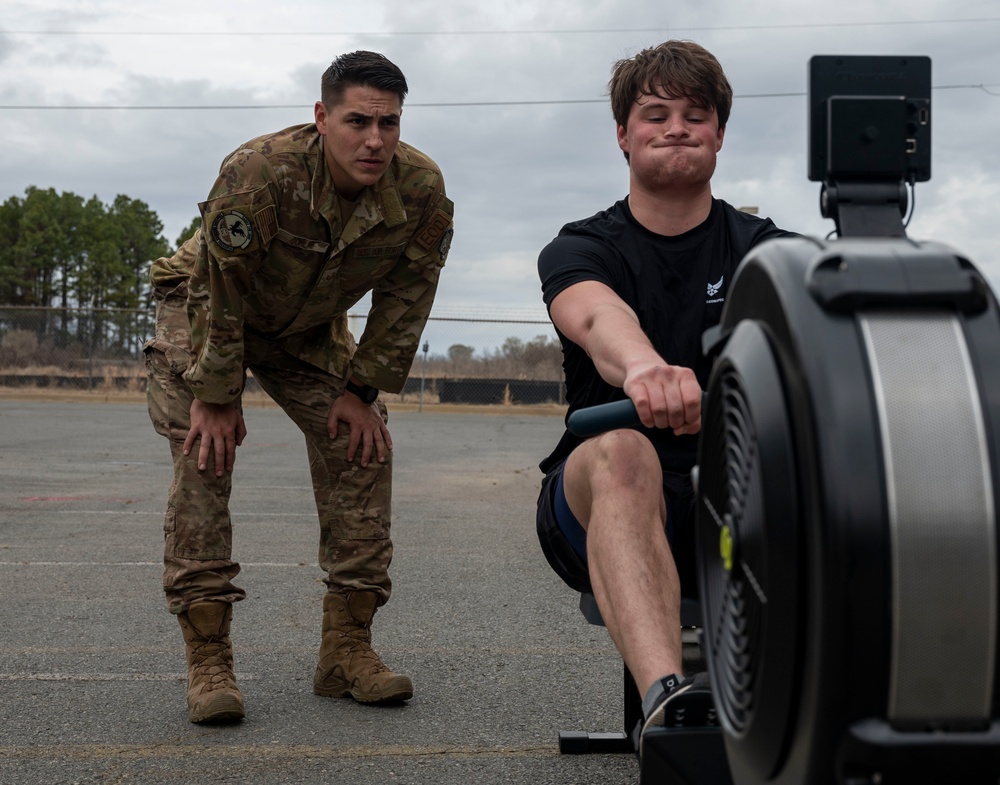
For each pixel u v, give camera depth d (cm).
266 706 283
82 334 2323
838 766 96
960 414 94
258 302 276
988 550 92
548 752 246
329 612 294
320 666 293
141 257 5459
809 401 96
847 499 92
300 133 267
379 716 274
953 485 92
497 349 2266
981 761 92
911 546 92
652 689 150
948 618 92
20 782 224
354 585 291
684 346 213
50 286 5259
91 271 5259
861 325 98
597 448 180
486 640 359
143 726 263
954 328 97
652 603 163
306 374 296
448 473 952
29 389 2295
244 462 1009
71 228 5306
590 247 211
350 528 292
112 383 2319
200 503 277
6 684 300
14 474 872
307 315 281
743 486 112
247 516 653
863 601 92
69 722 266
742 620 114
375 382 289
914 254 100
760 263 110
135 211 5644
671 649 159
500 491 816
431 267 289
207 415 280
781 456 100
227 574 280
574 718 274
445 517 665
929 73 128
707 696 137
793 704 100
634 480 174
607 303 182
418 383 2397
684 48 211
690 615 193
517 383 2381
